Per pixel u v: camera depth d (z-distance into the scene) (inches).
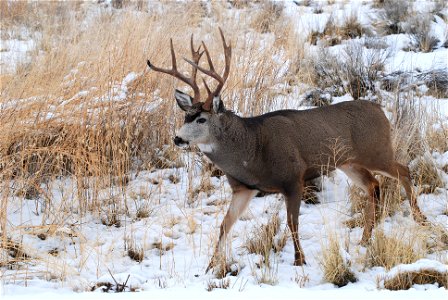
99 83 983.6
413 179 943.0
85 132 938.1
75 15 1668.3
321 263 720.3
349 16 1531.7
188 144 781.9
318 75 1269.7
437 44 1403.8
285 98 1191.6
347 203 909.8
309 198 926.4
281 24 1480.1
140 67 1056.2
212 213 902.4
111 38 1171.3
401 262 717.3
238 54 1197.7
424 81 1230.9
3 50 1491.1
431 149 1003.9
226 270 738.2
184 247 818.2
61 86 978.7
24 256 775.7
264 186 798.5
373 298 632.4
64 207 872.3
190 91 1093.8
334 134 829.8
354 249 780.6
